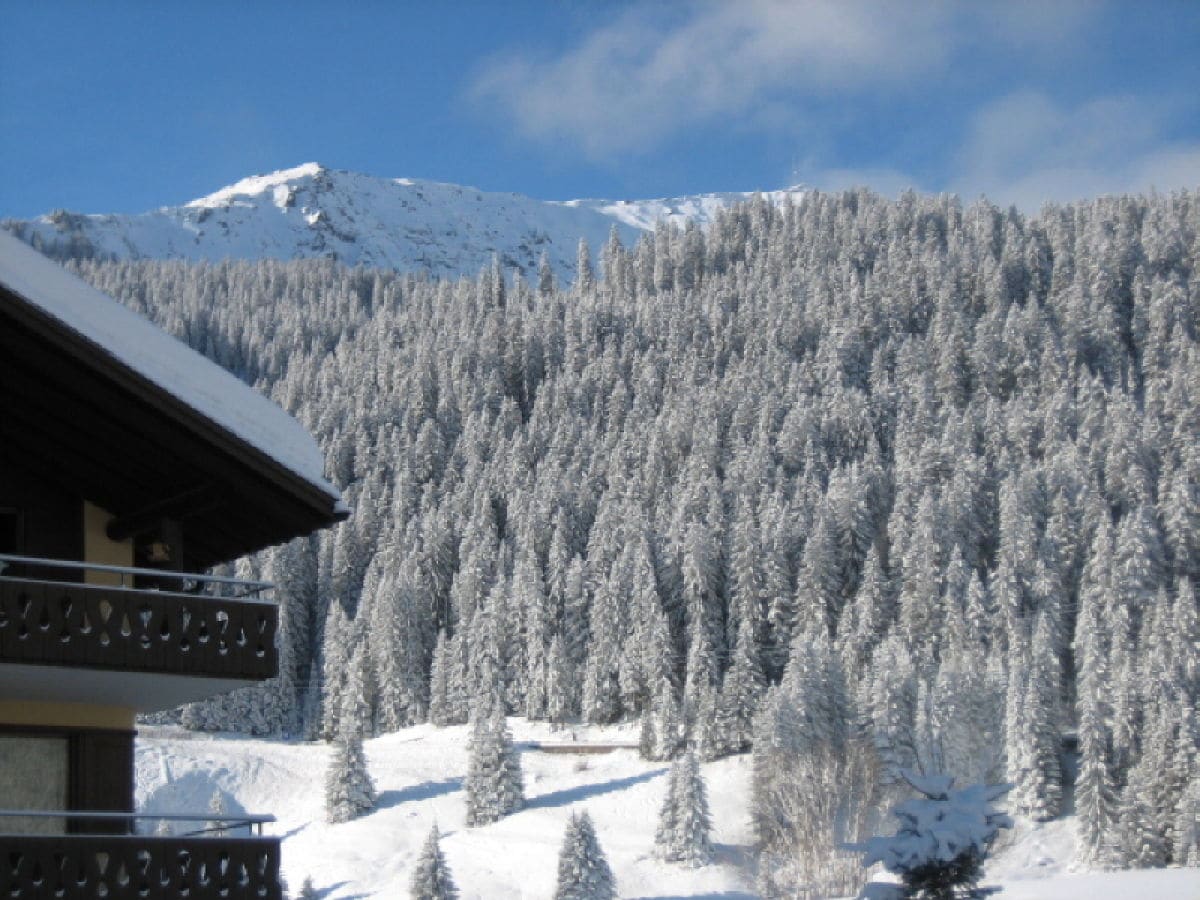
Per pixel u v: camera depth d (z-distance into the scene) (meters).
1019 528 142.50
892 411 197.75
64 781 23.69
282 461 22.84
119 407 22.08
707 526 152.38
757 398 194.12
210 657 22.53
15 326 21.09
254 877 21.97
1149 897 31.14
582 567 144.62
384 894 96.81
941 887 22.31
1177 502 151.88
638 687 132.75
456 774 120.69
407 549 162.38
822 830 72.44
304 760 127.62
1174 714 96.19
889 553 150.50
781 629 136.88
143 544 24.75
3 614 21.11
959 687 104.94
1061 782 102.38
